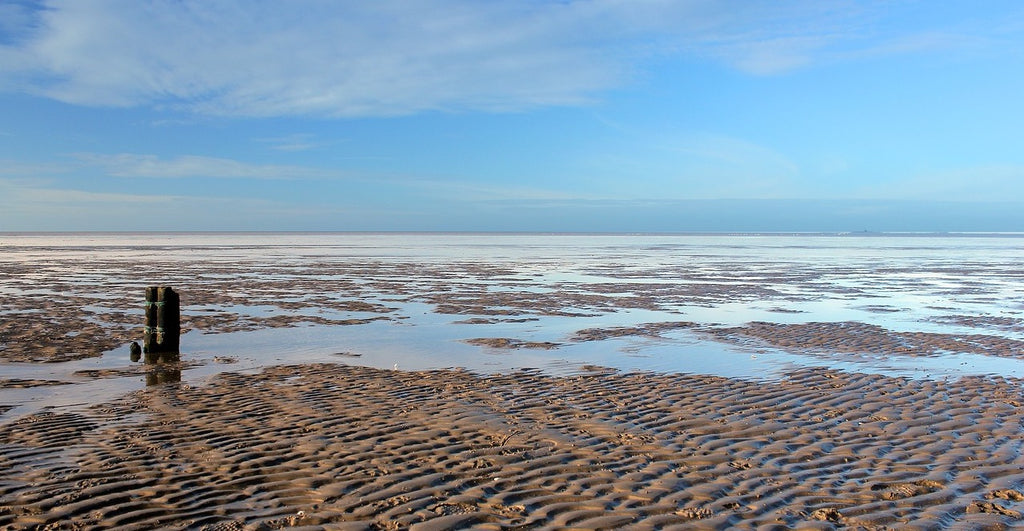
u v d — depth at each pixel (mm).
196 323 19906
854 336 17828
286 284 33281
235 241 127875
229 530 5957
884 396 11094
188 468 7500
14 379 12289
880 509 6457
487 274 41500
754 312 23328
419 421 9492
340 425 9258
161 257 59594
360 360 14445
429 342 16953
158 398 10812
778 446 8445
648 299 27438
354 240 145500
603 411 10133
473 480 7199
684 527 6074
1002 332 18500
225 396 10969
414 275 40344
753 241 143375
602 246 103625
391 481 7148
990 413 9969
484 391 11430
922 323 20375
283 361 14289
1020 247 98812
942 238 184125
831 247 99688
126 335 17234
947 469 7574
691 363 14180
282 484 7047
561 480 7219
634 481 7199
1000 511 6406
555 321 21016
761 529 6035
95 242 112250
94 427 9102
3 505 6445
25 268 43188
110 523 6074
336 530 5977
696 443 8562
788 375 12875
